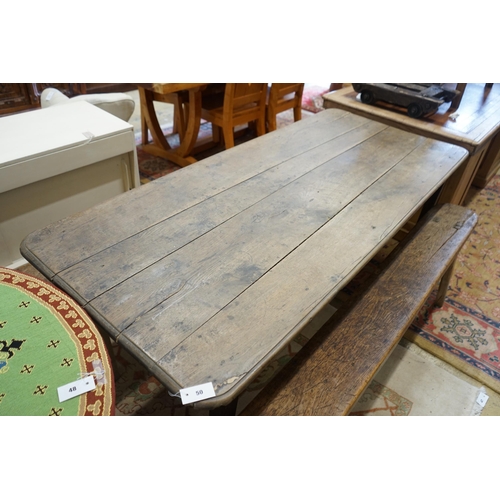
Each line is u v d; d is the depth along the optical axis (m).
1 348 0.98
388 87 2.50
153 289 1.12
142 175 3.20
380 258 2.44
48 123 2.11
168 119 4.23
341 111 2.51
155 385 1.71
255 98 3.23
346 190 1.65
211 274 1.19
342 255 1.30
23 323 1.04
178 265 1.21
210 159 1.82
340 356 1.29
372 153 1.98
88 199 2.18
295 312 1.08
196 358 0.95
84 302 1.08
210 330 1.02
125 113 2.67
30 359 0.96
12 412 0.86
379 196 1.63
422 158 1.96
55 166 1.90
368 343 1.34
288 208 1.51
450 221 1.99
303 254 1.29
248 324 1.04
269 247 1.31
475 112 2.63
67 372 0.94
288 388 1.20
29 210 1.95
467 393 1.74
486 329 2.03
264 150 1.94
